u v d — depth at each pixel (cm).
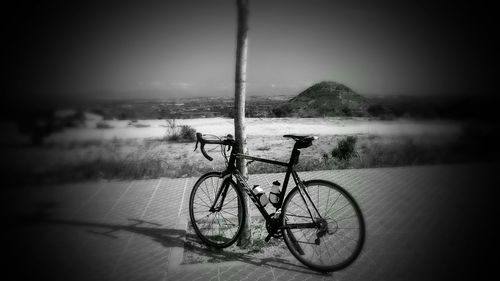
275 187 335
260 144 1395
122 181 714
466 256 337
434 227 411
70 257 367
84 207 545
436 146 1055
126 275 320
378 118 3102
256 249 364
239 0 332
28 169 866
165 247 379
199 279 303
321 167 788
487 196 535
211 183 423
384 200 521
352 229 404
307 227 322
